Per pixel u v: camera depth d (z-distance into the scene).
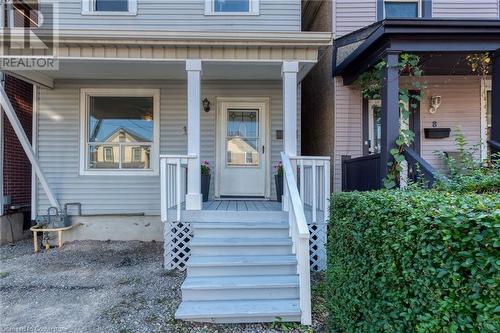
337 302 2.70
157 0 5.91
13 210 6.40
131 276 4.28
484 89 5.68
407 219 1.71
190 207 4.51
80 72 5.57
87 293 3.74
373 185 4.32
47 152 6.06
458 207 1.59
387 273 1.91
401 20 3.82
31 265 4.73
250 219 4.48
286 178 4.16
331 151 5.80
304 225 3.28
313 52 4.70
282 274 3.64
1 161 6.03
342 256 2.63
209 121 6.22
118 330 2.93
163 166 4.44
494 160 3.65
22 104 6.67
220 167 6.24
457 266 1.40
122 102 6.23
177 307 3.37
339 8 5.65
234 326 3.04
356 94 5.63
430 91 5.69
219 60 4.68
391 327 1.85
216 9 5.96
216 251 3.90
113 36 4.47
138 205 6.14
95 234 6.08
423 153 5.67
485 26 3.88
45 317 3.18
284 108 4.67
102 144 6.19
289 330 2.99
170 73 5.66
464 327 1.36
